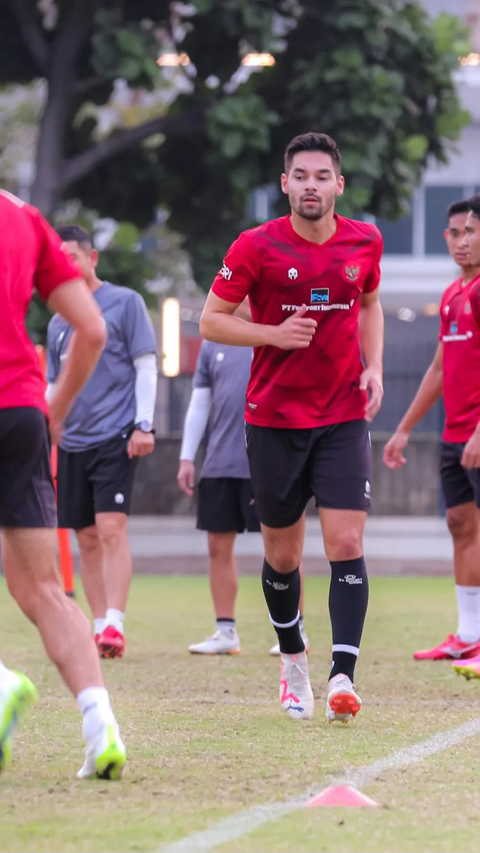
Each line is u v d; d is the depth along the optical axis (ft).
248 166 170.09
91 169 189.47
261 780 40.83
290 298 51.65
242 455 77.46
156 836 33.73
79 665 40.29
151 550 159.53
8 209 39.27
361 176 165.99
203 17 174.70
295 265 51.39
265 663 72.79
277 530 53.52
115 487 75.97
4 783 39.99
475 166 315.37
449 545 164.55
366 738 48.96
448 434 75.05
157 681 65.21
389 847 32.83
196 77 181.88
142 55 164.96
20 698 40.60
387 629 89.35
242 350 79.05
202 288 186.60
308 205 50.65
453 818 35.91
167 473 196.85
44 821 35.24
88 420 76.48
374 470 204.44
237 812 36.42
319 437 52.44
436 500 204.95
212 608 103.14
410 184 173.37
